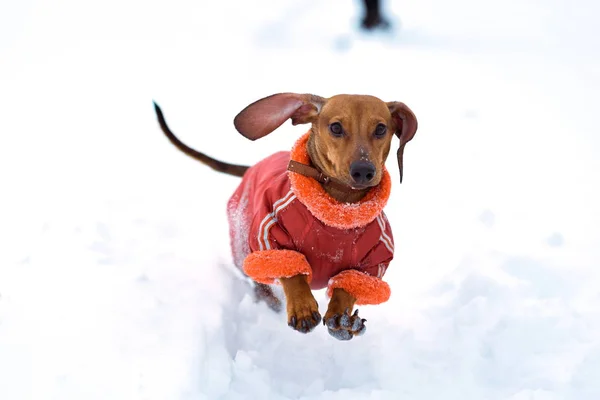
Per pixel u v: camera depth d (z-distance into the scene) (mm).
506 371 1322
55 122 2578
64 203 1893
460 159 2209
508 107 2760
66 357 1259
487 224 1803
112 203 1890
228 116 2693
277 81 3139
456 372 1309
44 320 1338
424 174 2107
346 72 3262
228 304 1447
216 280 1510
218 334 1343
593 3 4926
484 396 1271
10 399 1193
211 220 1828
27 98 2869
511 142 2350
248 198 1495
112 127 2545
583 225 1799
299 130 2480
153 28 4258
